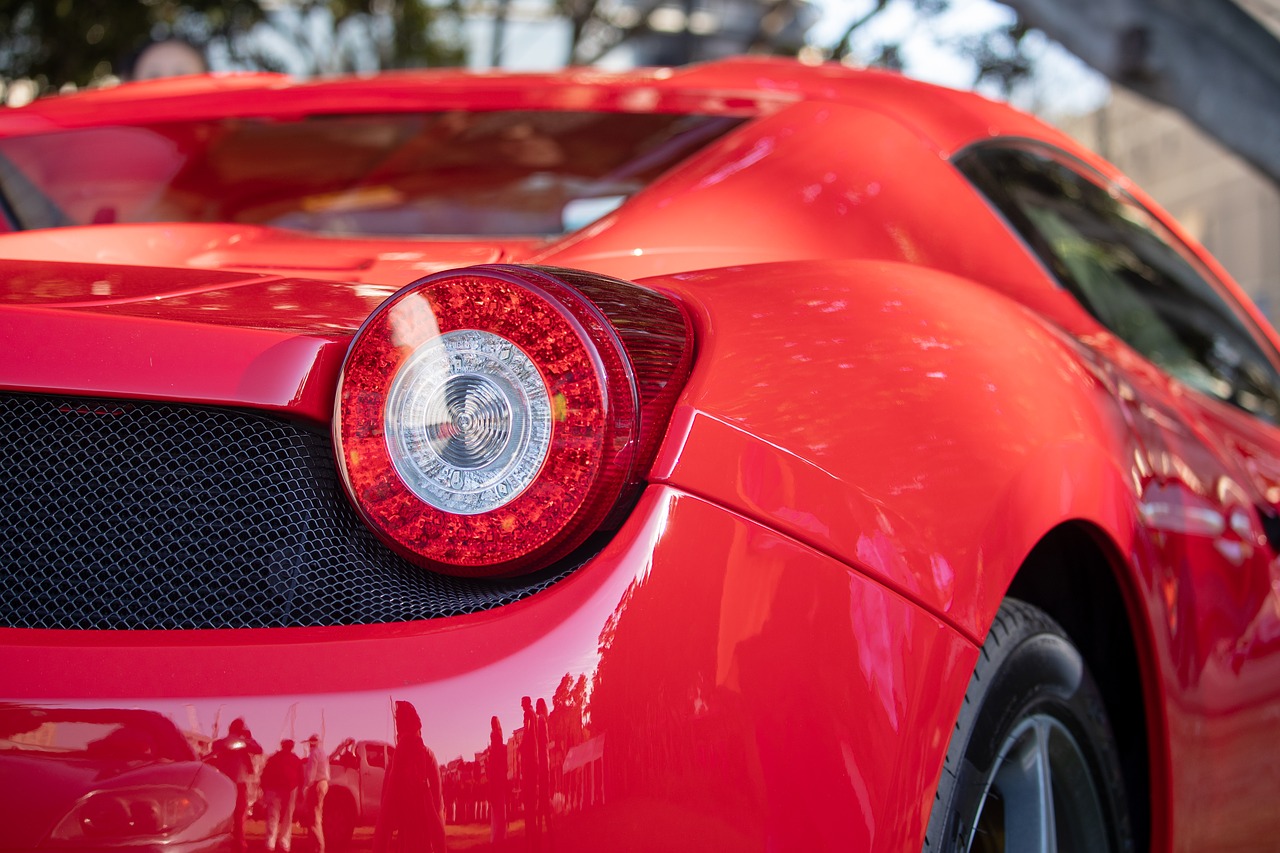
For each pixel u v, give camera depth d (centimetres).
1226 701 181
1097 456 156
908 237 179
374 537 125
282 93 220
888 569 127
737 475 123
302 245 168
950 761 137
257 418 125
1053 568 161
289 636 117
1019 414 146
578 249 161
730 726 119
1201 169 2739
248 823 112
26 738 113
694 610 120
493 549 118
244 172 228
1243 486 197
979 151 202
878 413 133
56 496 126
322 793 113
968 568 133
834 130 191
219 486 125
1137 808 175
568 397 118
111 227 170
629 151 211
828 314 139
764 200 173
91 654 115
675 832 118
